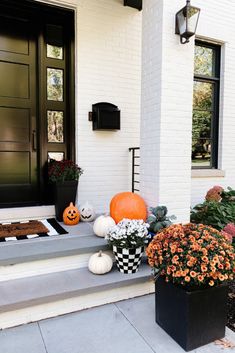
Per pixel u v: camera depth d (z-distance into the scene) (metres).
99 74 3.54
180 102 2.82
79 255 2.43
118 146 3.71
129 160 3.79
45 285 2.13
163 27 2.69
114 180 3.71
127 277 2.29
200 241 1.77
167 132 2.78
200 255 1.71
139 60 3.75
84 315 2.09
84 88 3.47
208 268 1.67
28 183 3.40
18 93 3.29
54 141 3.49
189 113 2.88
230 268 1.72
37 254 2.23
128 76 3.70
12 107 3.27
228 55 4.31
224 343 1.79
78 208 3.26
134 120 3.78
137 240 2.30
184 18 2.65
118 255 2.35
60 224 3.04
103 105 3.54
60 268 2.37
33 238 2.57
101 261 2.32
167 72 2.74
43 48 3.35
